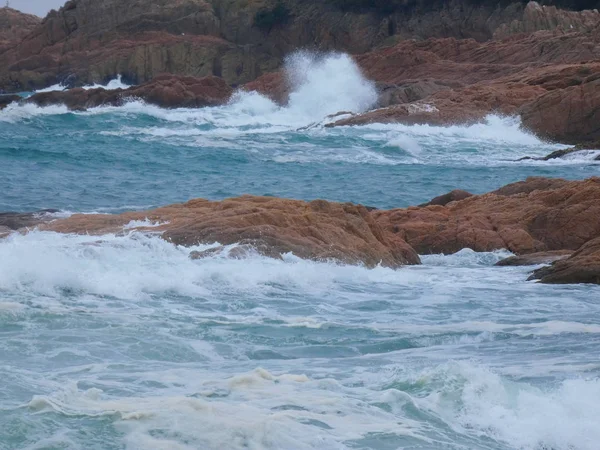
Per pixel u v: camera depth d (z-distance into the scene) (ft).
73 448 42.34
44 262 84.02
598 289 99.76
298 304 85.30
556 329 75.46
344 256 108.17
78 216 117.80
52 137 312.29
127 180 207.82
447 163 262.06
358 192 202.39
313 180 222.48
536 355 65.16
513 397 52.65
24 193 178.19
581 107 304.30
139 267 91.09
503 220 136.46
